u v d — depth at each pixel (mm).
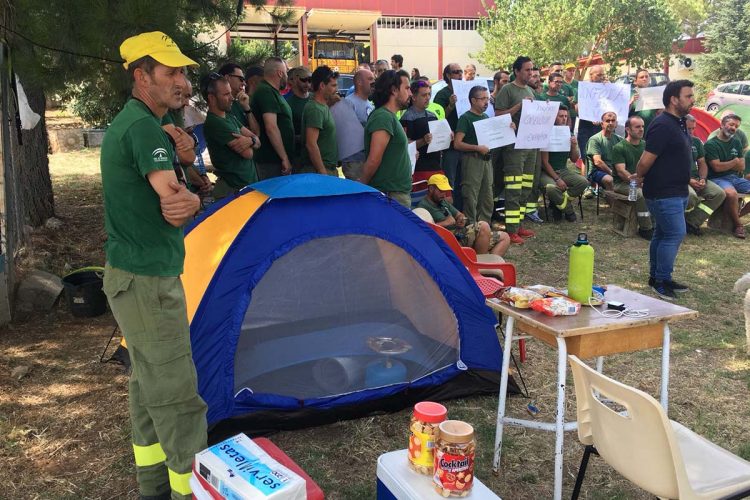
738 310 5391
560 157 8430
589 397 2322
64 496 2873
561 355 2541
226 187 5094
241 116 5605
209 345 3219
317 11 17719
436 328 3756
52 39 4055
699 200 7836
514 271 4742
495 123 6789
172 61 2299
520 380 4082
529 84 8086
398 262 3658
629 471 2158
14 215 5590
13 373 4043
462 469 2076
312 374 3484
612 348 2713
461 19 29828
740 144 8117
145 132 2262
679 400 3834
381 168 4902
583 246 2855
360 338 3607
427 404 2307
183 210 2285
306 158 5641
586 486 2994
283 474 2010
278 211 3414
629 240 7566
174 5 4035
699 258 6930
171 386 2420
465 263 4684
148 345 2377
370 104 7398
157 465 2660
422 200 5707
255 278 3301
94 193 9344
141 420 2615
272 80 5605
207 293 3232
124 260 2340
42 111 7098
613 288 3188
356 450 3273
